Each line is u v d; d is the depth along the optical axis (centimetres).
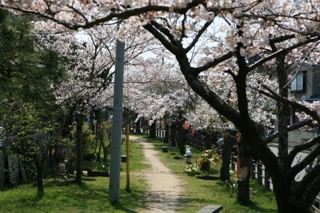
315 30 480
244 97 529
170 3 450
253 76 1599
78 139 1788
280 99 551
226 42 515
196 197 1534
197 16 454
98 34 1703
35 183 1708
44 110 893
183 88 2356
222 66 943
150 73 2027
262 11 524
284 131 619
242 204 1420
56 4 455
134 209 1250
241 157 1454
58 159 2273
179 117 3328
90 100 1730
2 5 445
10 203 1249
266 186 1725
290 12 506
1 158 1585
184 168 2550
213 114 1800
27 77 805
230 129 1828
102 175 2139
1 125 1218
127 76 2089
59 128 1891
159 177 2116
